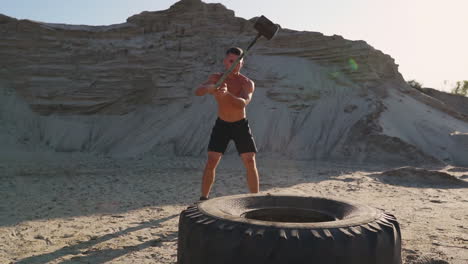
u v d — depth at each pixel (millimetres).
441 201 7227
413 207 6586
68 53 20188
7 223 5246
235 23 24047
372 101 20516
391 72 25453
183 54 21844
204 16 23344
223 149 4926
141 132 19156
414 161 16047
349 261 2045
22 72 19453
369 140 17281
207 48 22609
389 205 6777
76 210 6176
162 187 8906
